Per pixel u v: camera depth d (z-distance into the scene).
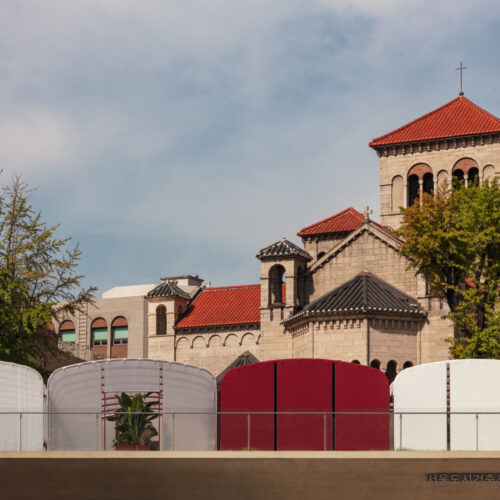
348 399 59.62
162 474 51.09
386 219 107.50
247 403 59.94
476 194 80.00
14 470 50.84
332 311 80.69
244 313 104.06
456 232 77.88
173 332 105.62
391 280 85.62
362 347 79.69
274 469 51.12
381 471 51.59
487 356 76.50
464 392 56.50
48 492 51.72
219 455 50.62
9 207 75.75
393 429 52.59
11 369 53.78
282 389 59.94
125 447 51.66
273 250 89.56
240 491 51.91
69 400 54.41
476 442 52.31
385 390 59.78
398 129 110.00
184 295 107.75
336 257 88.44
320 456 50.94
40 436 51.84
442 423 52.56
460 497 52.38
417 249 80.06
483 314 77.38
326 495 52.25
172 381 55.78
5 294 71.06
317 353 81.56
